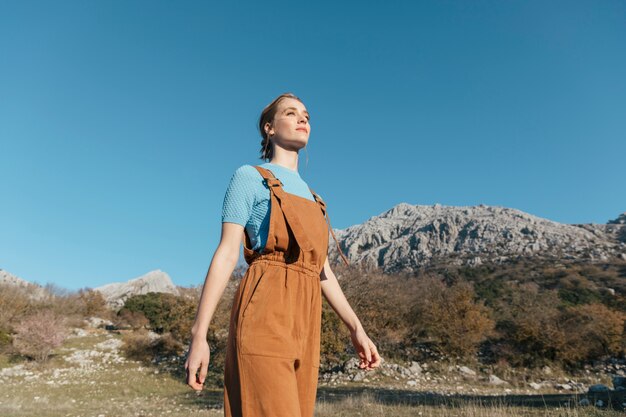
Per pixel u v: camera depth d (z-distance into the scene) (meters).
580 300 37.91
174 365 23.02
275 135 1.74
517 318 25.80
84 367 22.78
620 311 30.53
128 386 18.12
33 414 10.78
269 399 1.25
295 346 1.35
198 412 10.40
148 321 36.62
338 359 19.84
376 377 18.89
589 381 20.09
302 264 1.47
